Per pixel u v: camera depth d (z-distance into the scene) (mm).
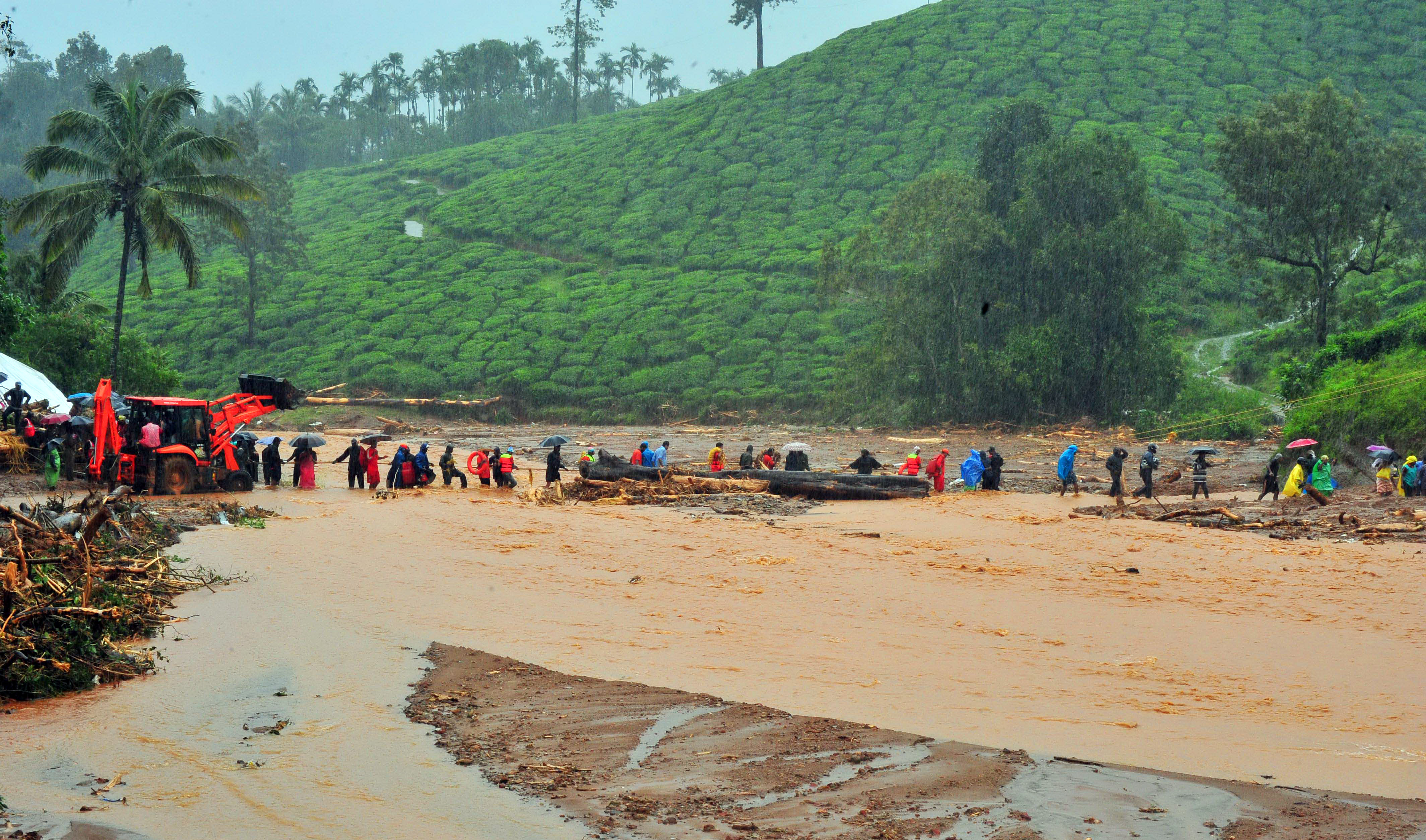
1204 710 9242
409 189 145125
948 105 126312
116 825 6531
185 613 13133
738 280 99312
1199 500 27438
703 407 78250
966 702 9422
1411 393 28750
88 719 8875
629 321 93875
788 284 96938
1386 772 7504
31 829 6422
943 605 14164
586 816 6621
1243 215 67875
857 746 7984
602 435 63344
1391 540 19609
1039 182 65438
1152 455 28031
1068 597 14734
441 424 75938
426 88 195125
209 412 27703
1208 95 121562
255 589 14758
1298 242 55844
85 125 41281
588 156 140625
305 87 189000
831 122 129750
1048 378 62719
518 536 20625
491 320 96188
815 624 12938
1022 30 142000
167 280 115312
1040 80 129125
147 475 25875
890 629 12656
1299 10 140375
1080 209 65000
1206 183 104750
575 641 11844
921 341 68188
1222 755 7902
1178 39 136000
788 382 80250
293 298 104688
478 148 162000
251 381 29562
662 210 119062
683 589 15312
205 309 102625
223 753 7992
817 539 20625
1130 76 127062
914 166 115188
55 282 42500
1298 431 31578
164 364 51969
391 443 51969
